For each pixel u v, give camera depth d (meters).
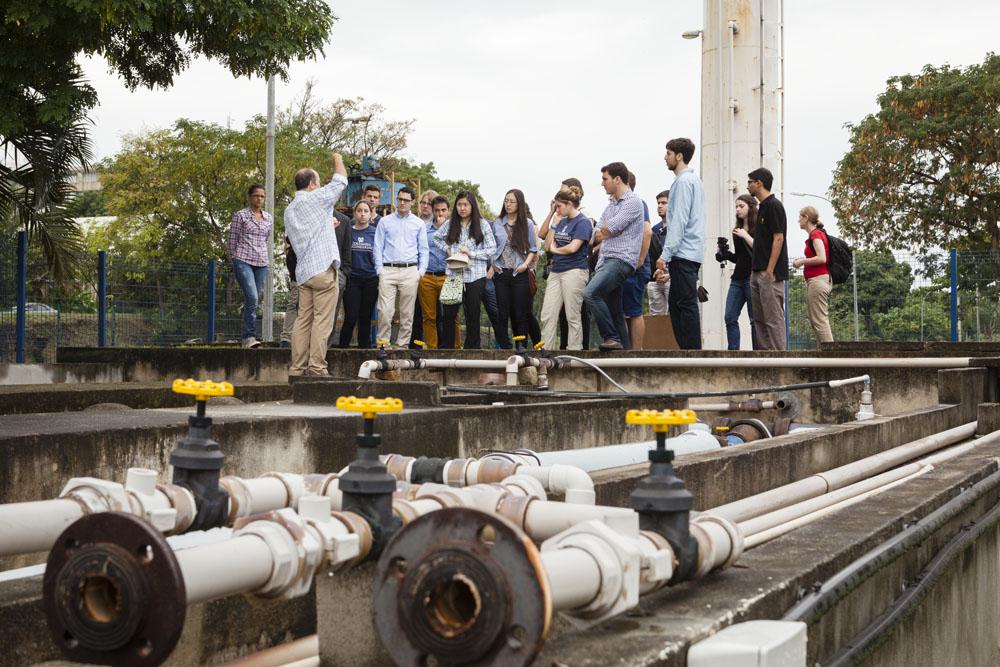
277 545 2.31
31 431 5.34
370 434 2.61
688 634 2.53
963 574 5.64
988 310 18.64
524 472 3.77
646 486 2.75
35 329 17.42
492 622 1.97
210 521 2.80
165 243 43.56
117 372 13.50
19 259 17.19
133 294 18.80
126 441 5.59
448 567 2.02
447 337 14.76
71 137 17.31
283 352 12.73
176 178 43.19
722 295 20.59
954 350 13.20
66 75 16.44
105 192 45.09
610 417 8.81
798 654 2.62
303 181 10.29
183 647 3.51
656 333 14.91
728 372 12.79
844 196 45.75
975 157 42.62
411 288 13.82
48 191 17.45
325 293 10.31
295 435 6.37
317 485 3.23
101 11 15.38
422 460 3.87
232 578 2.19
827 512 5.30
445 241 14.00
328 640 3.08
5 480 4.95
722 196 20.88
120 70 18.30
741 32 20.91
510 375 10.05
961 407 10.76
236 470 5.96
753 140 20.86
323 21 18.48
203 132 43.69
